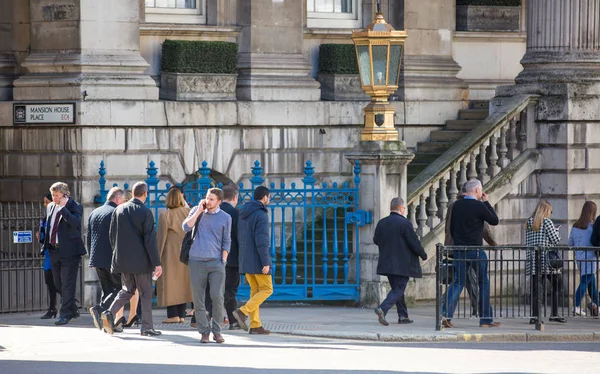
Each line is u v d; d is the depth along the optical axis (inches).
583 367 765.9
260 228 872.3
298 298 1049.5
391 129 1054.4
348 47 1246.9
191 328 920.3
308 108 1210.6
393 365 758.5
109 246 903.7
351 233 1171.9
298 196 1138.0
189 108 1137.4
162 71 1166.3
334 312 1025.5
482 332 907.4
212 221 836.6
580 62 1154.7
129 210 856.9
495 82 1373.0
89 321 955.3
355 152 1051.9
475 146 1127.6
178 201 939.3
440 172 1103.0
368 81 1045.8
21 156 1107.3
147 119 1107.9
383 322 941.8
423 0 1301.7
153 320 968.3
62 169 1081.4
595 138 1147.3
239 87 1197.7
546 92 1149.1
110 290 922.7
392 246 940.0
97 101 1078.4
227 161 1165.7
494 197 1125.1
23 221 1047.0
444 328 922.7
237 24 1210.6
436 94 1300.4
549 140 1146.7
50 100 1092.5
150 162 1035.3
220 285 838.5
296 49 1223.5
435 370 742.5
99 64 1090.1
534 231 995.9
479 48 1365.7
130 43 1109.7
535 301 939.3
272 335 888.3
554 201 1147.3
